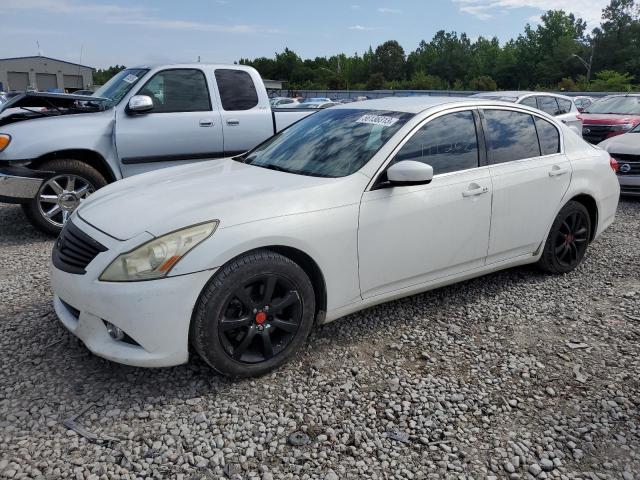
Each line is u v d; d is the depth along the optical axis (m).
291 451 2.55
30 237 6.03
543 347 3.58
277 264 3.00
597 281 4.74
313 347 3.48
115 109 6.21
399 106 3.99
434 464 2.50
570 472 2.47
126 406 2.83
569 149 4.67
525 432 2.73
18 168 5.61
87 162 6.19
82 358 3.27
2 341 3.45
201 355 2.91
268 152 4.09
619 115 12.68
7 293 4.25
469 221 3.84
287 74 124.81
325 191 3.25
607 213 5.05
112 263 2.78
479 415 2.86
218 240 2.83
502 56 107.62
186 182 3.49
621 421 2.83
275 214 3.03
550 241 4.61
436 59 117.94
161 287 2.72
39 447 2.51
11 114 5.89
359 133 3.77
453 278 3.93
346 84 100.62
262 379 3.11
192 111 6.61
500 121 4.21
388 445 2.61
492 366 3.33
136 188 3.49
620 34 96.12
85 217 3.18
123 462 2.44
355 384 3.09
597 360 3.42
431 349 3.51
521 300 4.29
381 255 3.43
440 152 3.76
